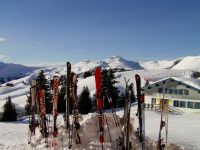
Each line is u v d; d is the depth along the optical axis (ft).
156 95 188.96
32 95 62.08
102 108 45.70
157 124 114.11
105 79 209.05
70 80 50.31
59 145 48.80
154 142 51.96
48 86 165.89
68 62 50.39
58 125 55.83
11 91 501.97
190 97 175.52
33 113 61.77
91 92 301.43
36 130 62.08
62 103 183.93
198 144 69.41
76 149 47.42
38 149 50.67
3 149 53.78
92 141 49.01
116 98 212.43
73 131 50.16
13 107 194.49
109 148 47.60
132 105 189.57
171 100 182.09
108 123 52.13
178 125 109.70
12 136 78.18
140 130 48.65
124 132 45.78
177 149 51.62
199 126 106.83
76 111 49.49
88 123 51.67
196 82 180.75
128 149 44.73
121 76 400.06
